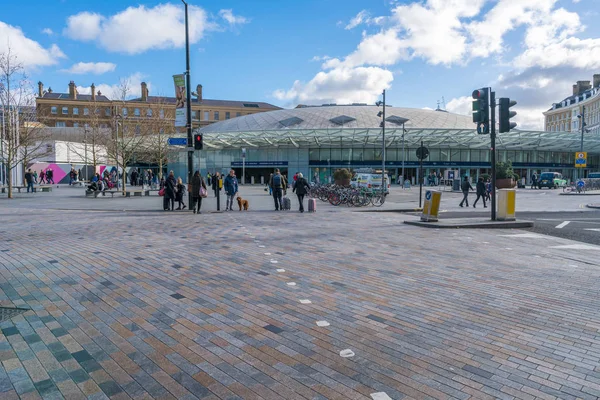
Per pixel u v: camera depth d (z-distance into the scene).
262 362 3.33
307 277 5.96
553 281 5.89
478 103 12.28
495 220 12.62
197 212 15.95
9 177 24.17
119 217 13.93
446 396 2.83
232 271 6.25
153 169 60.31
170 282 5.62
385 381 3.04
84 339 3.74
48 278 5.76
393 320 4.29
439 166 55.91
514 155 58.50
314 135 47.06
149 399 2.78
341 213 16.22
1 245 8.26
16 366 3.22
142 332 3.92
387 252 7.92
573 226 12.34
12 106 27.06
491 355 3.48
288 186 43.69
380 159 55.03
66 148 49.31
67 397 2.79
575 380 3.06
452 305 4.79
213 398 2.80
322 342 3.73
